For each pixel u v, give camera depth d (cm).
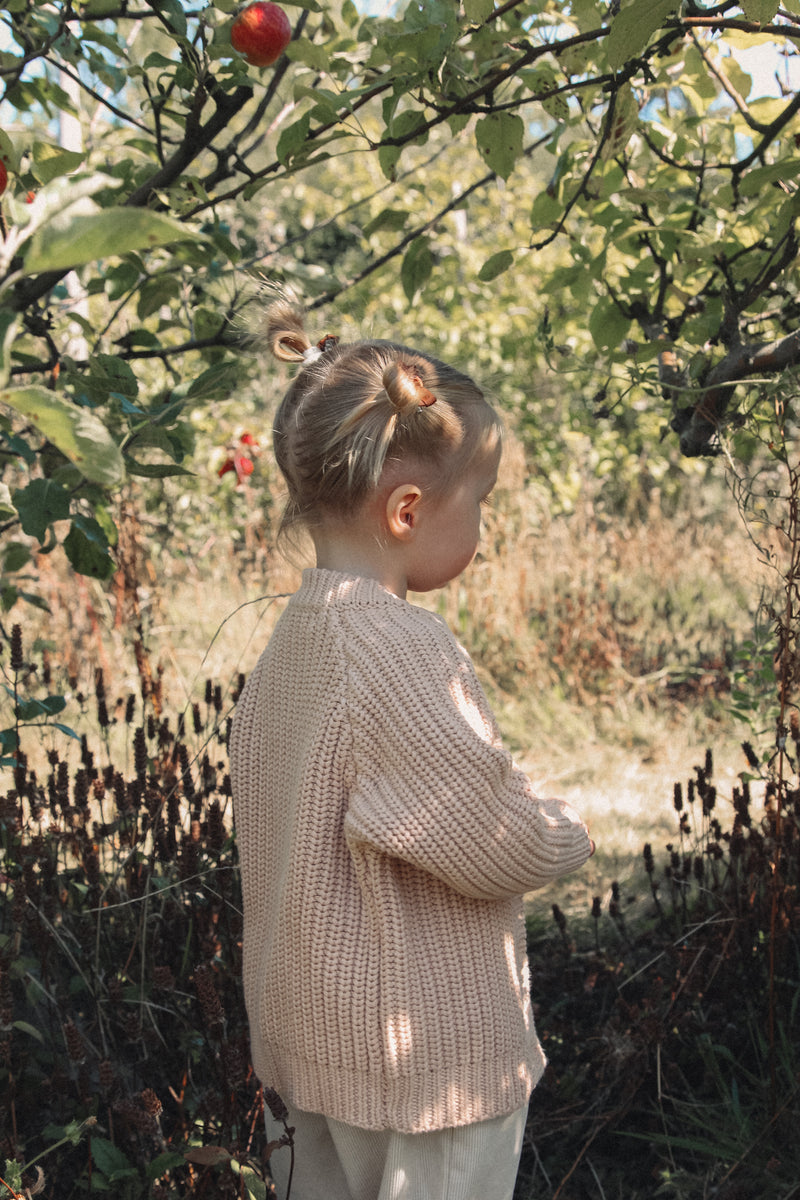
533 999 227
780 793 186
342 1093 122
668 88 229
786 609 185
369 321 174
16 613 452
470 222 888
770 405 200
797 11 163
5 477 355
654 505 645
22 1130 175
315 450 132
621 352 232
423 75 180
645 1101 199
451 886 121
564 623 505
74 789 204
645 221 222
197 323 234
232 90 186
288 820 128
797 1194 173
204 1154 130
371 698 121
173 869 205
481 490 139
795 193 189
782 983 207
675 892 251
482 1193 126
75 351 276
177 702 394
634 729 431
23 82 207
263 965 134
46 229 69
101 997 187
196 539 639
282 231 714
